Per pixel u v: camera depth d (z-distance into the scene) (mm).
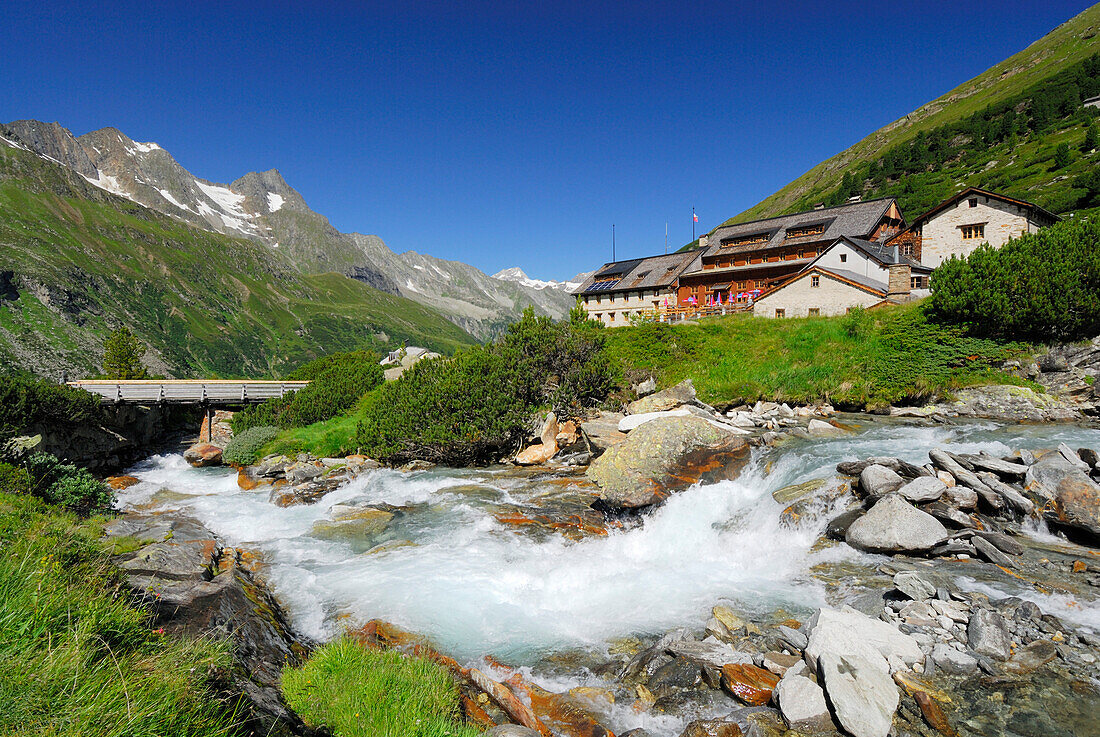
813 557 12641
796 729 7039
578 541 15164
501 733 6852
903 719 7062
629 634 10219
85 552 8648
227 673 6637
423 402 26891
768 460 18094
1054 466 13539
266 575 13508
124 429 37875
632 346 35125
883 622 8805
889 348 30109
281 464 28266
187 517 19891
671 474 17172
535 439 26547
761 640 9266
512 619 11039
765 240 66375
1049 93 122000
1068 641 8367
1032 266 26500
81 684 4449
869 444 19047
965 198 55344
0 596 4973
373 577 13211
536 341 30219
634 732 7402
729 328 36688
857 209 62625
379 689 7309
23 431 27359
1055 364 25328
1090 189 70938
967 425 22375
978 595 9664
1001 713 7066
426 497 20266
